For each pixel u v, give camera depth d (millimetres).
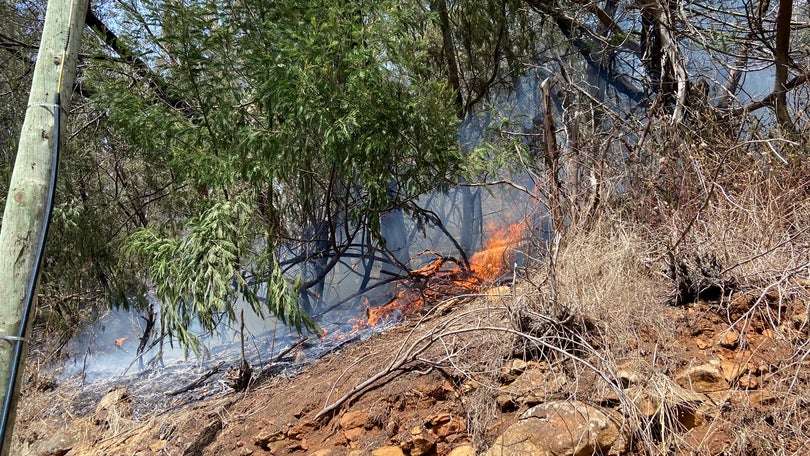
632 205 4316
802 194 4086
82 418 4879
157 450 4016
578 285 3537
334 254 5840
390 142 5172
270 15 5262
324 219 6223
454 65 6812
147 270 6523
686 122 5336
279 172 5254
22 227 3121
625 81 7930
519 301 3459
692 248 3699
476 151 5738
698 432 2859
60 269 6883
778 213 3842
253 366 5070
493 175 5754
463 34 6875
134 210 7500
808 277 3428
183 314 4949
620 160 4672
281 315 5090
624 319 3385
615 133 4828
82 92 7570
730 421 2854
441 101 5348
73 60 3402
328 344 5133
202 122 5742
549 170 4574
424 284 5461
